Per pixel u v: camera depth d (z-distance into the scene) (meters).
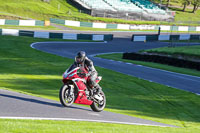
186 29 126.88
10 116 10.58
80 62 14.46
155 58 59.78
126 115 17.70
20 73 33.12
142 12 127.75
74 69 14.22
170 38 102.88
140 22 122.69
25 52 51.62
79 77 14.38
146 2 144.50
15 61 41.53
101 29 108.00
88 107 18.06
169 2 163.38
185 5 151.75
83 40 86.06
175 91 33.19
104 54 67.62
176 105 27.78
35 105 13.67
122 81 35.38
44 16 103.19
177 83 38.00
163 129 13.76
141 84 35.06
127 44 88.81
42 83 29.11
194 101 29.75
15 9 101.12
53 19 101.25
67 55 56.97
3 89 18.70
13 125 8.97
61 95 14.17
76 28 101.38
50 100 17.06
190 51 63.72
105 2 127.31
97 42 86.25
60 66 41.34
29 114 11.46
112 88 31.17
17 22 87.62
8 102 13.34
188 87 36.16
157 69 48.22
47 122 10.48
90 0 122.38
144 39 97.75
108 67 45.41
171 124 18.81
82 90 14.46
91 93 15.02
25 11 102.25
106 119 13.62
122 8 124.12
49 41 74.50
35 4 108.75
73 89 14.42
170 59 56.97
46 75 33.81
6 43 59.34
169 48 70.19
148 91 32.09
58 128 9.37
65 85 14.48
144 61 62.06
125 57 65.38
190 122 21.67
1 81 27.12
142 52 68.00
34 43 67.12
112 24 112.31
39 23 92.50
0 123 9.02
